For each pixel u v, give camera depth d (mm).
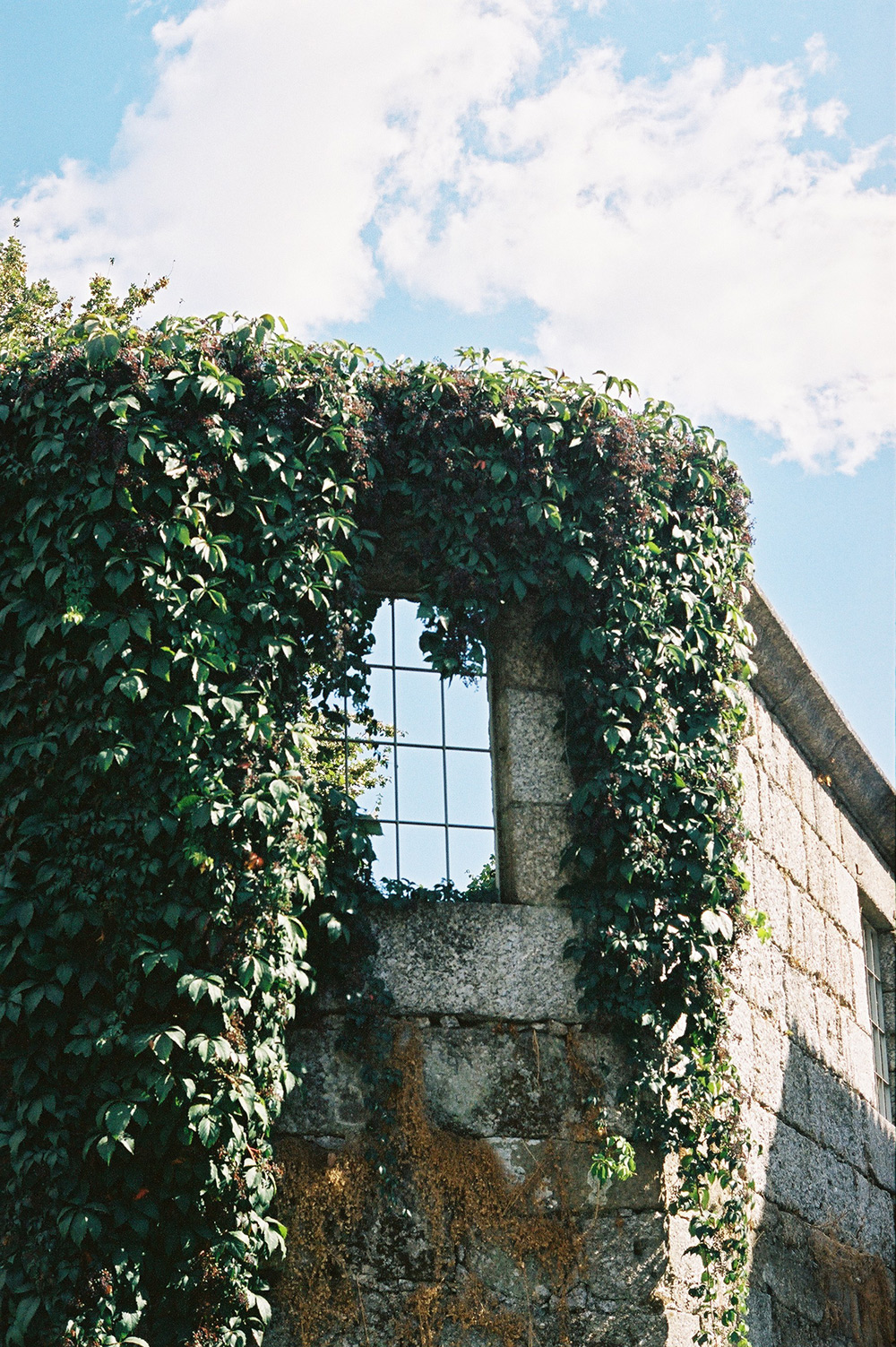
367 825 6770
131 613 6230
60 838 6090
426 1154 6582
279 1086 6227
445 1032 6809
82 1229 5578
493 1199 6613
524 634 7547
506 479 7363
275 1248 6133
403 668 7289
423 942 6879
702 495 7961
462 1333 6418
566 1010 6984
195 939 5996
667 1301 6777
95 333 6637
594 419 7516
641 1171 6895
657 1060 7027
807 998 9406
